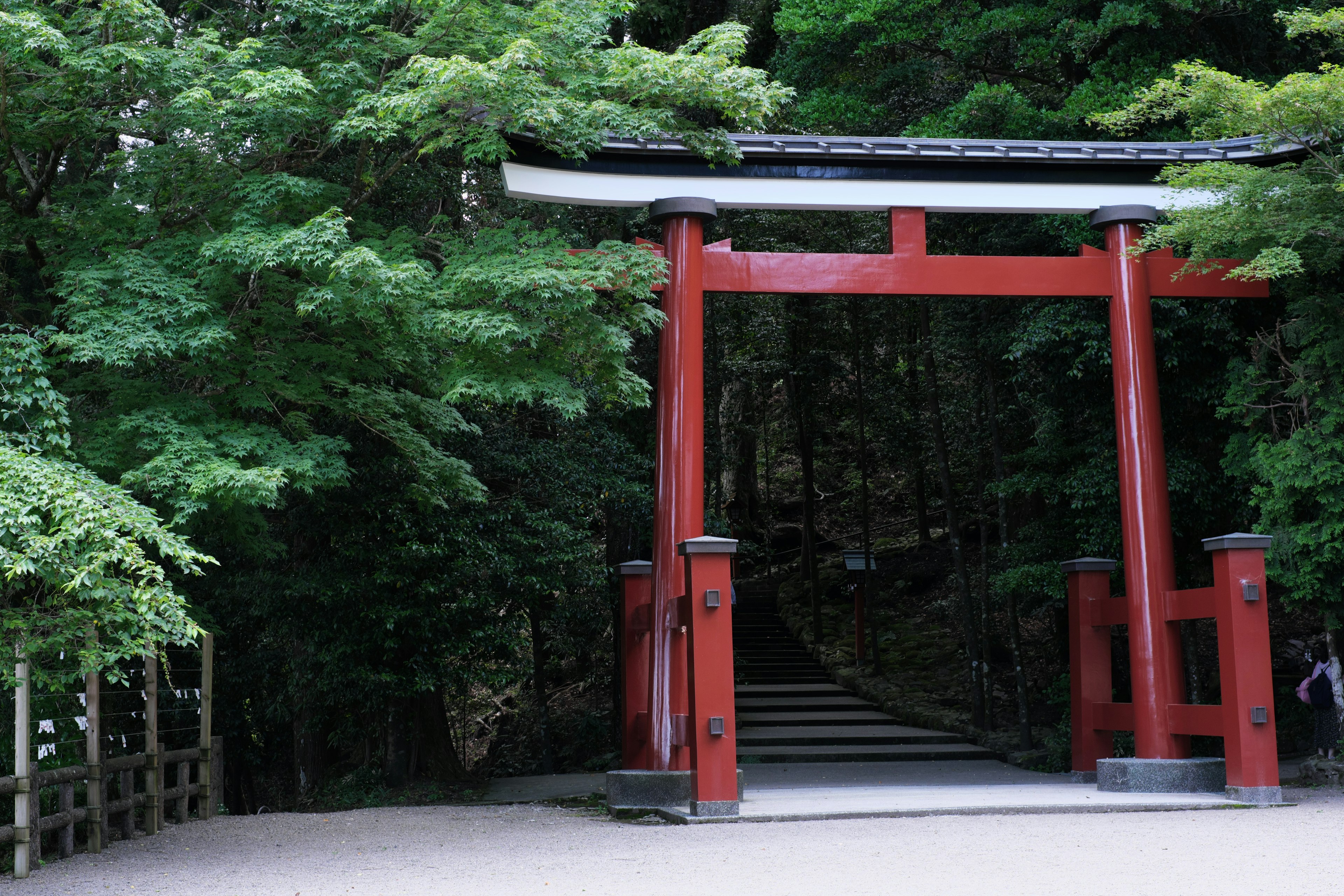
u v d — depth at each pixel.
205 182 8.30
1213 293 9.78
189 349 7.45
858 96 15.30
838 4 14.04
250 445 7.74
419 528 11.27
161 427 7.46
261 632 13.02
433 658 11.43
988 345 13.22
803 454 20.72
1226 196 8.95
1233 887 4.92
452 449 12.05
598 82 8.43
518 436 12.78
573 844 7.09
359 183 9.28
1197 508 11.34
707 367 17.52
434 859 6.59
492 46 8.28
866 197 9.66
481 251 8.36
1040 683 15.69
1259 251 9.16
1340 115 8.37
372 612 10.98
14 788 6.07
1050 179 9.85
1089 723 10.14
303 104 8.09
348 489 11.27
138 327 7.19
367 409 9.23
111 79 7.66
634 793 8.56
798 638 20.16
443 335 7.89
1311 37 13.07
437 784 12.16
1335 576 9.37
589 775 13.51
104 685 8.48
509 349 7.75
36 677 6.23
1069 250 11.87
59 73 7.54
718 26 8.44
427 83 7.51
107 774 7.61
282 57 8.48
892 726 15.20
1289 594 10.00
